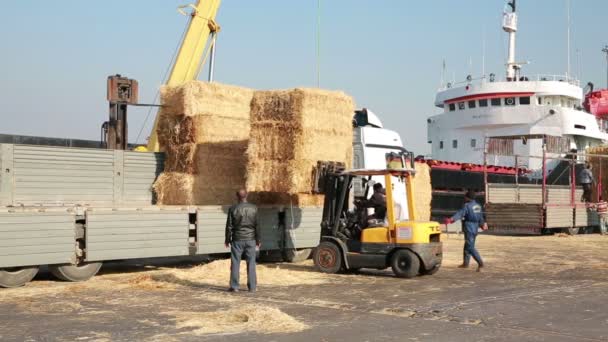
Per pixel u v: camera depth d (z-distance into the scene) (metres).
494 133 30.75
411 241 11.50
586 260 14.77
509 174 28.53
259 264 13.84
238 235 9.85
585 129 30.38
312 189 12.53
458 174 25.62
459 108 31.53
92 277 11.41
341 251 12.05
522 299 9.28
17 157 12.16
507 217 22.59
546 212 21.86
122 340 6.64
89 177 13.08
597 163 26.97
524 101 29.84
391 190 11.86
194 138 13.00
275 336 6.84
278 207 13.89
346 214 12.40
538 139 29.59
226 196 13.48
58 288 10.11
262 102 12.76
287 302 8.99
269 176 12.65
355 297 9.43
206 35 19.92
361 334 6.96
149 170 13.88
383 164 17.56
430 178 23.94
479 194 26.55
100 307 8.53
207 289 10.12
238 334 6.92
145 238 11.57
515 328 7.31
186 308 8.48
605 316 8.03
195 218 12.39
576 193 25.77
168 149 13.45
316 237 14.64
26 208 10.45
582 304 8.88
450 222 12.83
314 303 8.91
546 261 14.51
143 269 13.02
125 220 11.30
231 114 13.58
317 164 12.52
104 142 15.41
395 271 11.61
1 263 9.86
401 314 8.12
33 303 8.80
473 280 11.35
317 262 12.24
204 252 12.45
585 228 25.02
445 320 7.75
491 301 9.09
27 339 6.66
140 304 8.77
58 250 10.51
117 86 14.59
